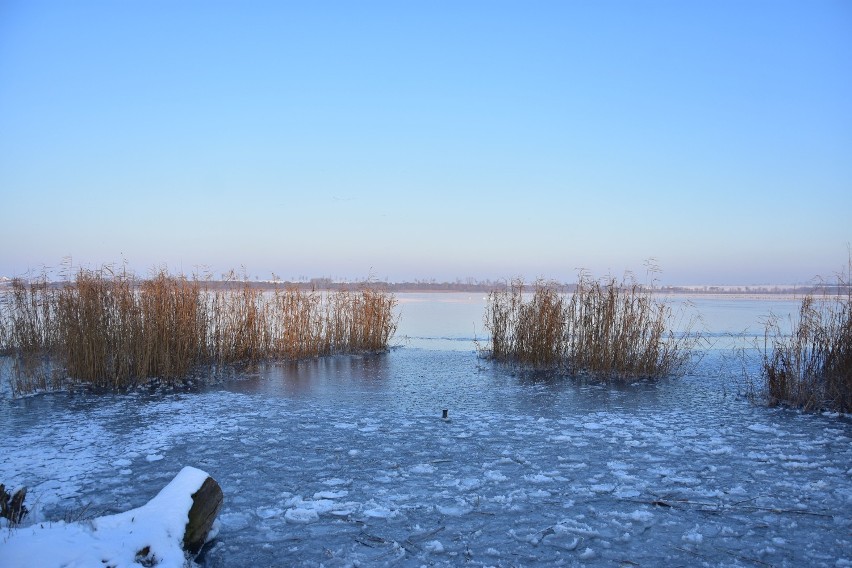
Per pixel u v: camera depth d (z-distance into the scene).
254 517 6.91
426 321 35.91
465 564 5.85
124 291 15.41
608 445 9.84
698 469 8.62
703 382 15.98
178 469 8.52
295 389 14.79
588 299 17.12
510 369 17.95
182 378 15.62
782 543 6.28
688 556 6.02
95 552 4.77
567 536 6.45
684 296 80.25
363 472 8.47
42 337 15.71
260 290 20.16
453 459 9.07
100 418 11.54
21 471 8.35
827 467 8.70
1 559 4.40
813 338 13.22
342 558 5.95
